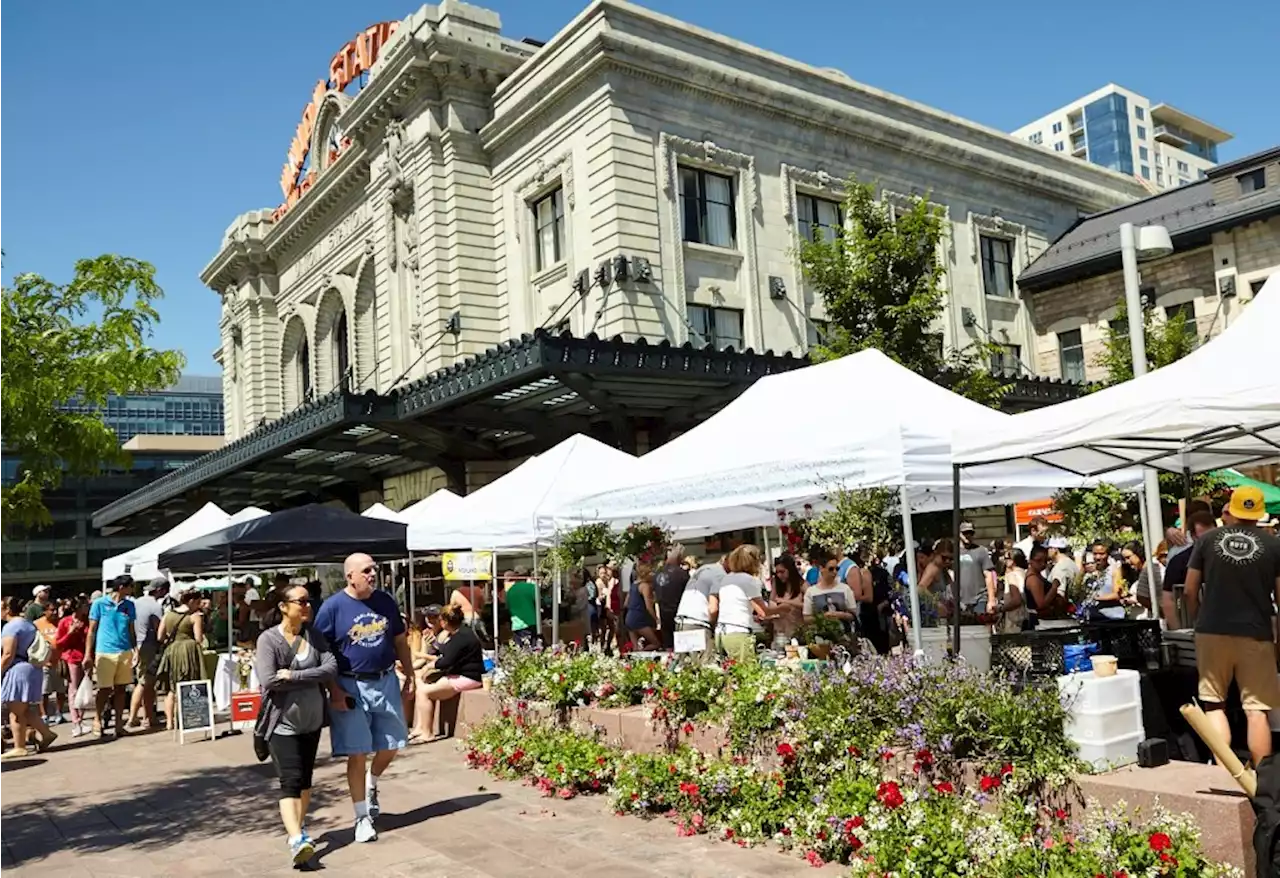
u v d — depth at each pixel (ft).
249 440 94.79
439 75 90.33
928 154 102.32
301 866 21.29
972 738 18.90
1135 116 412.98
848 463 26.96
